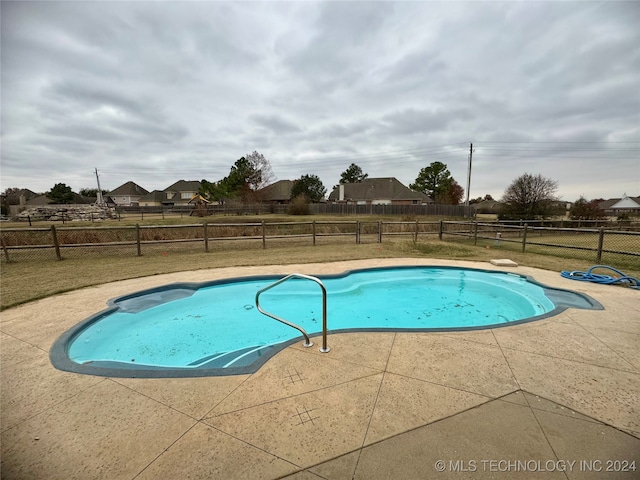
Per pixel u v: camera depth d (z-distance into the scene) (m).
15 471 1.60
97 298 4.90
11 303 4.59
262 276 6.41
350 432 1.85
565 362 2.68
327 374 2.51
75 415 2.06
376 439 1.78
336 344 3.05
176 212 35.56
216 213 35.03
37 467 1.63
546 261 7.74
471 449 1.70
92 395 2.29
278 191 49.81
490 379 2.42
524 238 9.00
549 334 3.26
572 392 2.24
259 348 3.92
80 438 1.85
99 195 51.75
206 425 1.94
